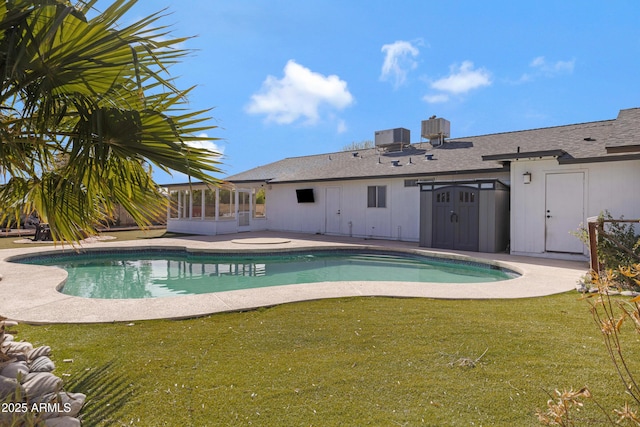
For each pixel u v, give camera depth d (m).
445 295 6.22
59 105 2.79
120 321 4.82
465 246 12.32
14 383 2.79
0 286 6.81
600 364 3.44
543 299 6.02
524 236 11.18
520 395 2.91
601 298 1.91
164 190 3.92
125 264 11.83
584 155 10.31
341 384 3.12
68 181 3.23
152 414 2.67
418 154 17.17
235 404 2.81
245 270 10.92
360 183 16.70
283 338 4.22
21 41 2.26
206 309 5.33
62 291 8.06
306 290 6.57
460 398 2.89
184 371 3.37
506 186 12.40
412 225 15.04
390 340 4.13
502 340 4.09
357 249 13.23
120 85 2.81
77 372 3.33
